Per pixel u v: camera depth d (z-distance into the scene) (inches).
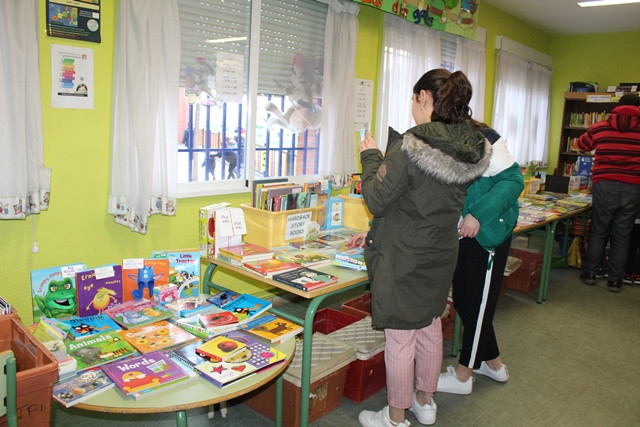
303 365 78.6
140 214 96.0
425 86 75.3
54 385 58.7
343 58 138.4
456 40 189.3
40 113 83.7
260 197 101.9
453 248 75.9
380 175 71.7
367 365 97.0
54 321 74.3
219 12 113.7
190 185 114.0
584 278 184.9
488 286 92.7
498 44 219.0
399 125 166.7
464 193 75.2
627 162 165.9
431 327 86.3
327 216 117.3
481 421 94.3
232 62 118.0
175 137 100.7
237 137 124.0
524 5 210.5
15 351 66.6
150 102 94.6
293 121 136.9
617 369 117.7
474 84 202.1
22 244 88.0
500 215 88.4
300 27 134.2
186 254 90.7
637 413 99.7
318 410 91.1
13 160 80.5
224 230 93.3
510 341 130.3
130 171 95.0
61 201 91.6
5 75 78.7
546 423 95.0
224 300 86.3
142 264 86.2
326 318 116.8
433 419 91.7
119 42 91.7
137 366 62.9
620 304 162.7
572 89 257.6
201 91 113.7
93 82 92.3
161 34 96.0
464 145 68.4
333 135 141.8
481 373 111.5
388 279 73.4
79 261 95.7
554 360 120.9
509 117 238.1
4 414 55.5
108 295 82.2
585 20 233.6
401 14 153.2
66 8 86.7
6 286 87.4
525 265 165.5
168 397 58.3
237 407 95.0
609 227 175.9
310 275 83.6
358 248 100.7
